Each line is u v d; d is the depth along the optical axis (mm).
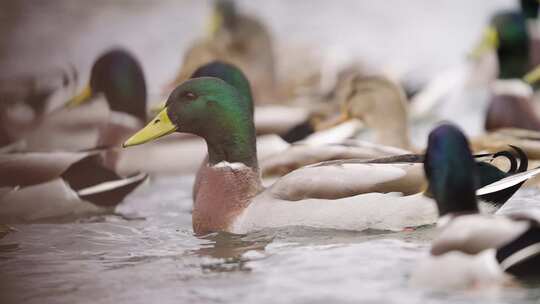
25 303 9664
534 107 17688
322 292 9328
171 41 27578
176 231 12594
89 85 16453
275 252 10922
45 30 28453
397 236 11297
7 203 13766
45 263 11203
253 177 12078
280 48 24094
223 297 9438
